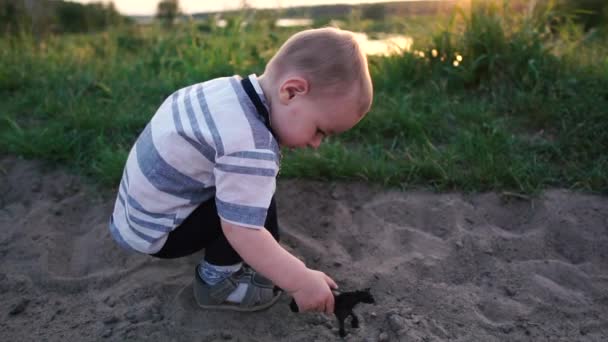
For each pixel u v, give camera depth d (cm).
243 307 204
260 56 460
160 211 177
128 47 562
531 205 266
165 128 174
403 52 416
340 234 254
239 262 198
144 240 181
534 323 204
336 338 195
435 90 380
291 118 169
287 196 278
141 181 176
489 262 234
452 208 266
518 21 413
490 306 212
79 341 195
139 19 632
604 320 205
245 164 160
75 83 408
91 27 624
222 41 492
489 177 278
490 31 394
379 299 215
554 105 332
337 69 166
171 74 434
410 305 212
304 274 169
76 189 290
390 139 331
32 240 252
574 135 309
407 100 364
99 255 244
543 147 304
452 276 228
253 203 161
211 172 172
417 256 237
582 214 260
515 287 221
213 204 184
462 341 195
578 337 198
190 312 206
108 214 270
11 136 319
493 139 304
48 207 275
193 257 240
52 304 216
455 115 343
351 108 171
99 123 336
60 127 331
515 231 256
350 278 226
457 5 429
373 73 407
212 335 195
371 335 197
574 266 231
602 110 321
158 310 209
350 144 328
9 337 199
